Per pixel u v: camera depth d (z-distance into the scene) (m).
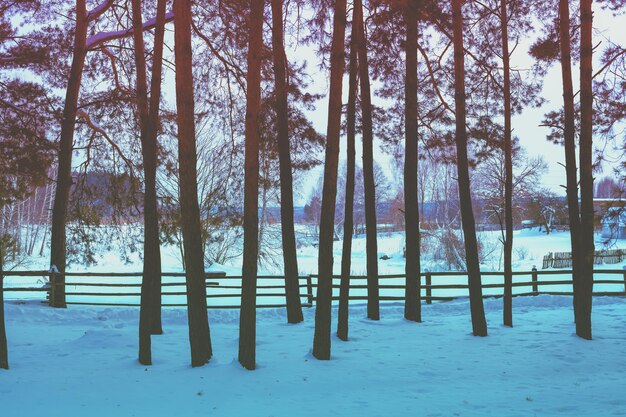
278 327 13.10
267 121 15.35
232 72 17.09
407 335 12.06
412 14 13.82
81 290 23.38
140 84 13.14
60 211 16.62
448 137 16.53
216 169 28.25
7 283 25.48
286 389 7.82
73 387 7.74
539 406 6.78
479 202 52.69
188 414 6.55
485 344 11.09
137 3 13.22
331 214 9.88
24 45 16.86
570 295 17.41
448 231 35.34
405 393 7.61
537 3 15.34
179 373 8.65
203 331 9.24
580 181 11.68
